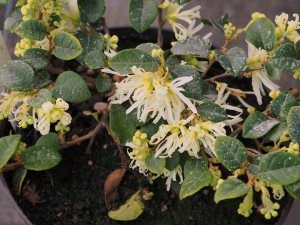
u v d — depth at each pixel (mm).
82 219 248
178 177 238
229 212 248
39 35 198
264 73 212
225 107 208
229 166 179
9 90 227
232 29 218
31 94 204
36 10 203
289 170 170
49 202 250
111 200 250
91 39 218
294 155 169
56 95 198
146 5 216
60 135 233
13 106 204
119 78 241
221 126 189
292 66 187
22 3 211
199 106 193
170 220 248
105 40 221
